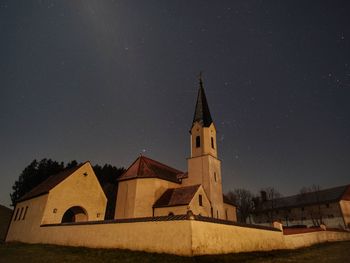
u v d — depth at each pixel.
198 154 35.75
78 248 18.31
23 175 44.12
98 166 51.81
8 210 50.03
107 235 17.77
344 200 54.38
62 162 48.03
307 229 28.73
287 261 15.59
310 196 61.84
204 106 40.25
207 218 15.66
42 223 23.98
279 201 68.62
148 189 30.39
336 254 19.14
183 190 29.56
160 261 13.16
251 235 19.09
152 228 15.60
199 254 13.79
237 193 78.25
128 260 13.80
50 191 25.28
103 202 30.03
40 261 14.93
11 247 21.31
